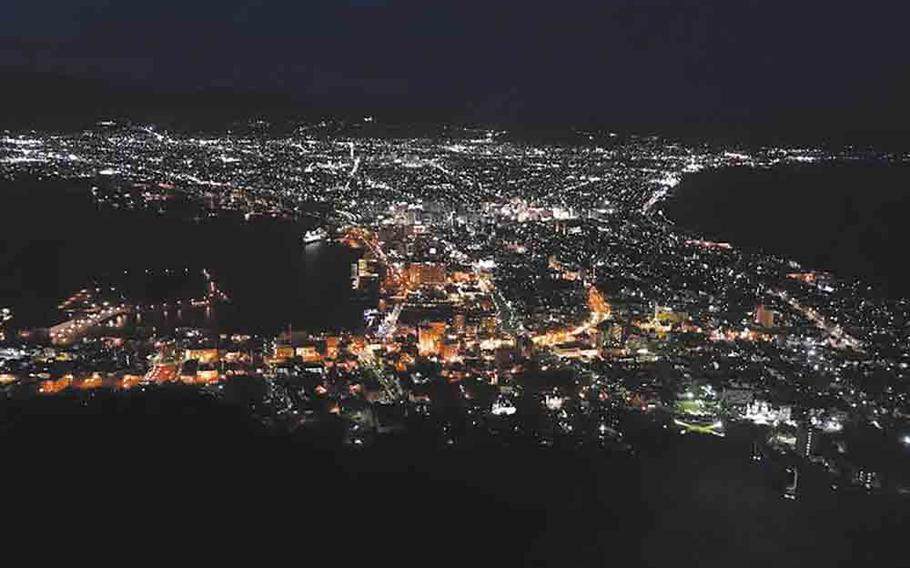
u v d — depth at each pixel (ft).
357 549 64.59
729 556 69.41
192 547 62.44
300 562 62.03
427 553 65.21
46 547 60.70
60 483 69.21
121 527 63.67
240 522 66.18
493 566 64.28
